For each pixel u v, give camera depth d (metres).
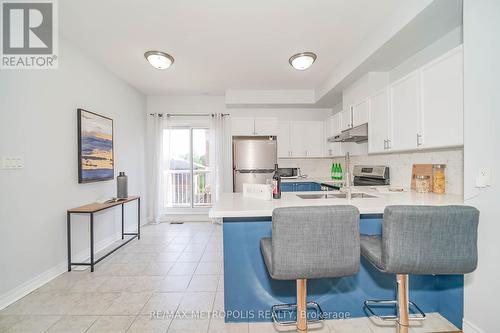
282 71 3.61
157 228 4.38
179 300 2.07
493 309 1.43
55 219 2.50
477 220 1.19
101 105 3.34
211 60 3.22
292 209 1.20
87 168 2.94
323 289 1.79
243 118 4.57
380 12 2.22
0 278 1.96
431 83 1.91
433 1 1.73
